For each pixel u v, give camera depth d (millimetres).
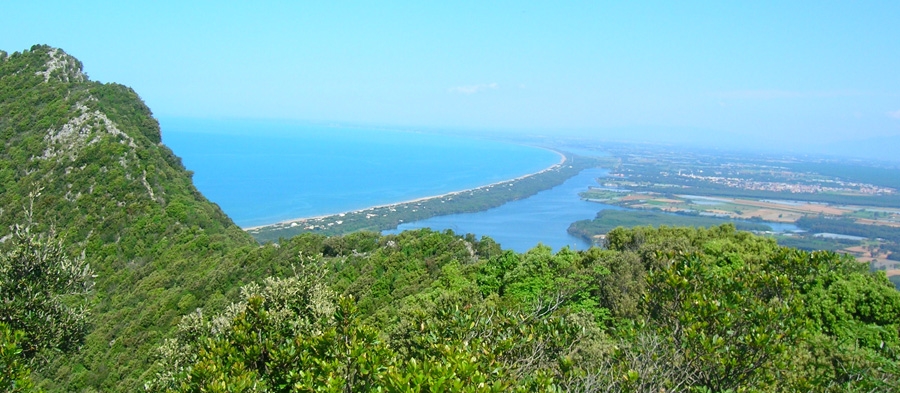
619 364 9883
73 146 56031
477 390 7828
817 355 12734
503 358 10445
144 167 54938
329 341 10461
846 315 18719
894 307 18562
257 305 13562
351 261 45250
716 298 10180
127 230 49031
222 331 14258
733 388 9086
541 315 13789
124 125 60719
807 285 19766
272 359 10938
